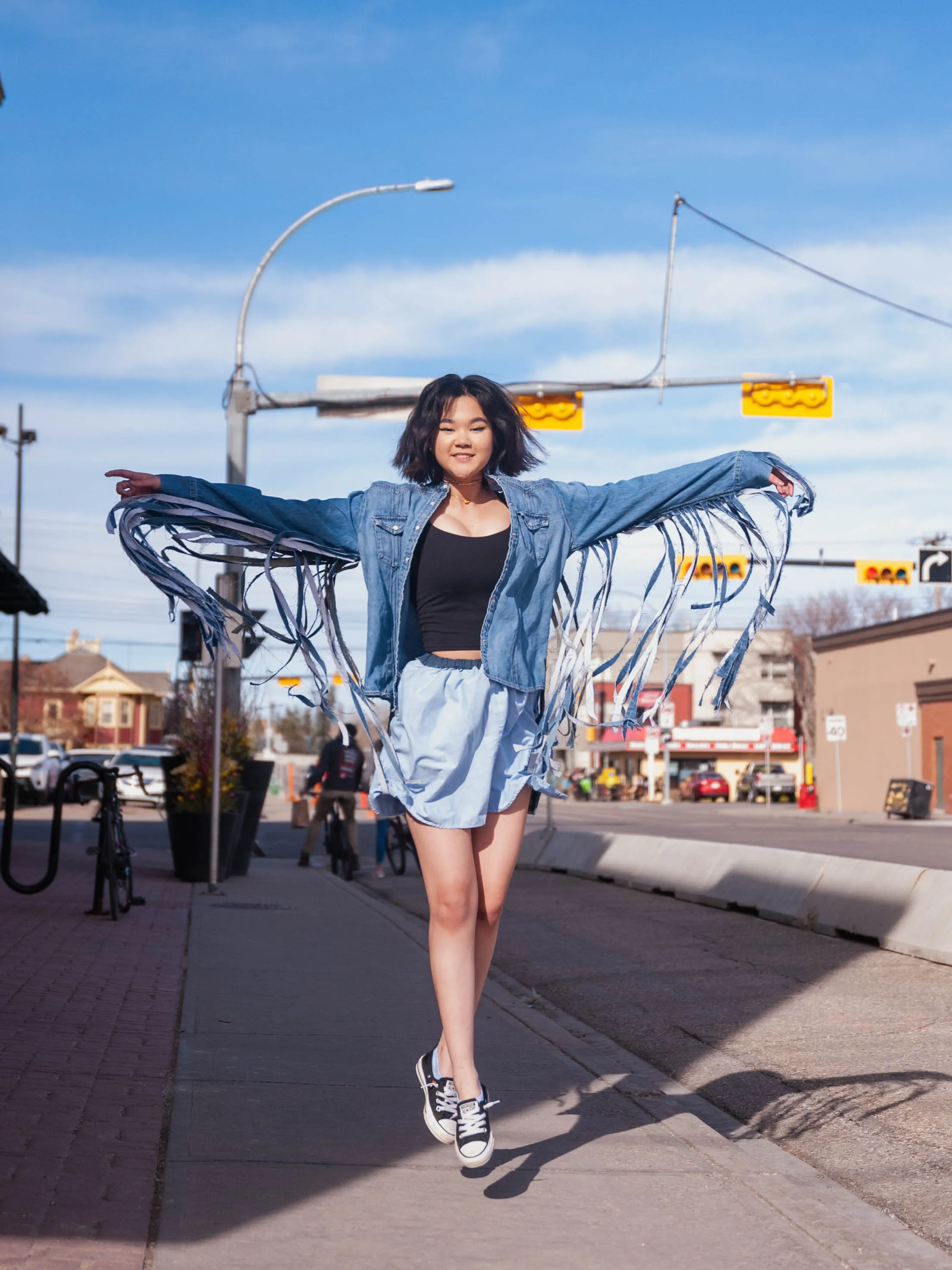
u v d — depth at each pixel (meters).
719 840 22.22
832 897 9.84
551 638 4.09
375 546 3.83
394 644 3.88
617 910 11.71
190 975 7.75
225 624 3.96
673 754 74.50
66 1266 3.21
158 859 17.47
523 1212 3.81
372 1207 3.80
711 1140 4.63
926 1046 6.23
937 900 8.72
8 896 11.30
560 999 7.84
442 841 3.81
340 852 16.27
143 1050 5.73
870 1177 4.43
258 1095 5.03
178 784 14.23
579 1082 5.53
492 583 3.85
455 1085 3.84
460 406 3.87
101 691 86.88
